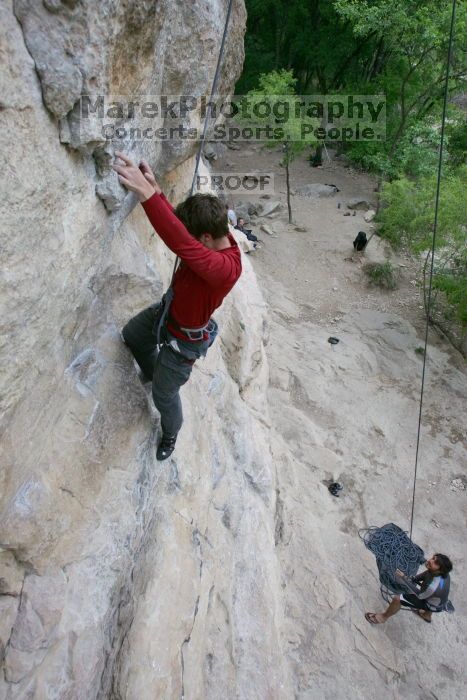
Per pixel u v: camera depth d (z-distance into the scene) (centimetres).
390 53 1892
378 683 566
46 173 182
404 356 1167
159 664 299
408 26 1356
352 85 1856
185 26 273
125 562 296
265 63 2109
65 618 254
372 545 611
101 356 295
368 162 1748
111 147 216
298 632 557
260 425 621
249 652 426
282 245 1504
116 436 300
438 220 1144
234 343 622
